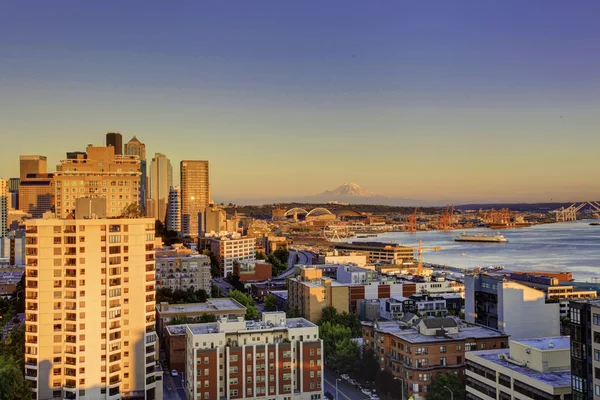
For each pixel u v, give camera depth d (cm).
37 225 19912
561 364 16850
